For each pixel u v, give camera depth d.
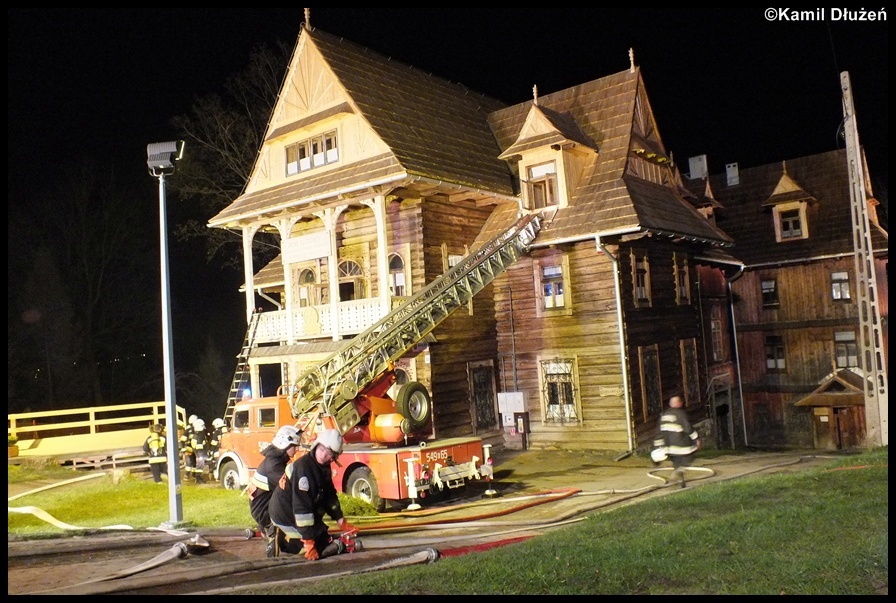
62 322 40.78
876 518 8.54
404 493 15.05
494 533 11.66
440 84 29.97
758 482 12.55
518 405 24.95
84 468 23.45
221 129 37.81
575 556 7.80
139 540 10.02
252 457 18.22
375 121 23.52
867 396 21.09
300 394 17.61
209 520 13.24
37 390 39.47
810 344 33.91
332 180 23.28
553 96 29.58
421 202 24.02
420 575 7.32
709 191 33.97
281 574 8.11
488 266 22.36
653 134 28.56
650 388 24.91
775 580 6.61
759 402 35.09
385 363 17.97
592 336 24.22
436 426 22.91
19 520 13.96
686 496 11.88
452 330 24.19
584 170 26.11
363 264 25.30
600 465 21.39
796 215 34.78
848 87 21.39
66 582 7.87
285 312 24.70
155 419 28.05
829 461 19.02
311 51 24.98
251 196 26.03
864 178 35.12
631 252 24.89
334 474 16.08
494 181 25.73
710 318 32.97
